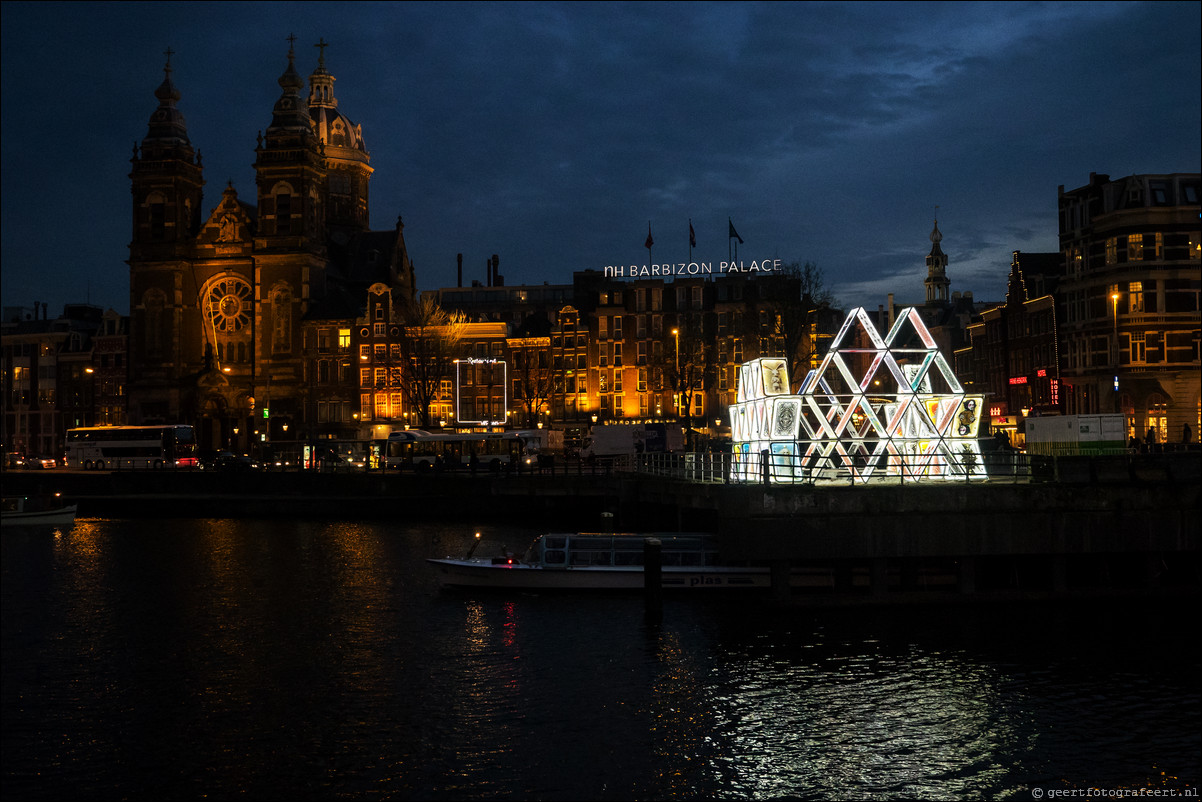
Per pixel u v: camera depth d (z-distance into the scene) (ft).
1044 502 145.79
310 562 205.67
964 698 113.39
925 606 149.89
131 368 456.86
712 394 403.75
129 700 118.42
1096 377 284.82
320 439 384.47
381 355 427.74
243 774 97.40
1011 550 145.28
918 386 160.66
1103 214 283.18
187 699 118.42
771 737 103.55
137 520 291.17
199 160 472.85
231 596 172.65
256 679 125.08
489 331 426.10
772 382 165.78
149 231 458.50
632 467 274.57
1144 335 272.92
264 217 447.42
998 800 91.45
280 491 314.55
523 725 107.14
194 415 447.83
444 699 115.65
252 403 432.66
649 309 410.93
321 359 436.35
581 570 163.94
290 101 453.99
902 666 123.85
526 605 157.48
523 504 281.33
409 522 275.39
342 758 100.37
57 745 105.19
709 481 183.42
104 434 396.78
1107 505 146.30
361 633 144.46
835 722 107.14
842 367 160.45
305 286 442.09
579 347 416.05
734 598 158.81
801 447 175.01
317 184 459.73
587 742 102.73
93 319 513.04
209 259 451.12
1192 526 146.92
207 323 451.12
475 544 177.06
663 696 114.62
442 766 97.91
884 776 95.61
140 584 184.75
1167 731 104.83
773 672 122.01
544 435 354.54
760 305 393.50
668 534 168.55
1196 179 277.23
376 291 429.79
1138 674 120.88
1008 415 353.51
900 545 143.84
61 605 167.63
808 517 142.82
